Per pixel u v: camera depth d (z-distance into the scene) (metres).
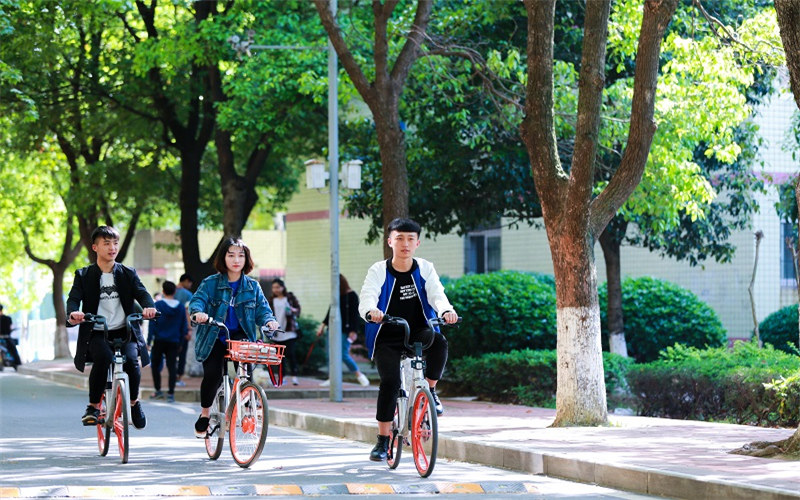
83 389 43.00
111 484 16.67
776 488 14.85
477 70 32.22
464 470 19.31
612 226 37.03
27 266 84.69
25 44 41.72
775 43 27.39
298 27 42.75
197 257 47.00
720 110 28.58
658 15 22.83
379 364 18.00
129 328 19.25
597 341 23.97
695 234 38.47
